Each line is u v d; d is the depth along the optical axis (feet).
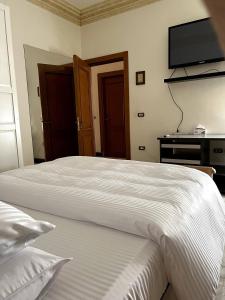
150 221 2.85
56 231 3.07
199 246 3.09
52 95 11.92
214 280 3.07
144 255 2.56
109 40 12.61
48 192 3.89
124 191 3.96
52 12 11.74
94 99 18.69
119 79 17.67
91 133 13.69
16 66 10.19
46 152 11.72
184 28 9.99
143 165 5.92
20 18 10.28
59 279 2.18
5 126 8.20
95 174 5.12
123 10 11.88
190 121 10.98
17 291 1.77
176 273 2.70
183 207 3.47
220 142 9.24
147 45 11.53
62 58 12.39
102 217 3.13
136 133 12.51
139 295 2.21
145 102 12.01
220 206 4.67
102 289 2.06
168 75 11.18
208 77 9.82
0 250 1.83
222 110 10.18
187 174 4.99
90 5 12.14
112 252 2.58
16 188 4.22
